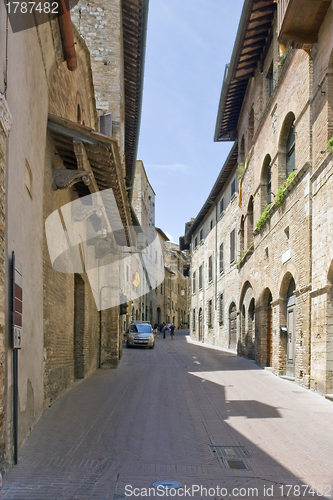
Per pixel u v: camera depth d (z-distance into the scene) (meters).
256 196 19.52
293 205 14.24
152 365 18.67
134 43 21.97
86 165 9.77
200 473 6.00
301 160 13.66
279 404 10.44
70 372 11.87
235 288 25.61
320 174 11.91
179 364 19.11
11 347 5.83
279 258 15.84
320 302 11.70
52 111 9.59
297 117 14.05
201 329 36.91
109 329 17.83
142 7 19.73
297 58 14.16
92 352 15.70
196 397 11.17
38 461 6.03
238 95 23.14
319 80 12.20
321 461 6.58
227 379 14.43
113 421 8.34
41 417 8.20
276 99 16.53
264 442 7.48
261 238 18.62
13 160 6.05
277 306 15.89
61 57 9.45
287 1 11.53
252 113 21.58
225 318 28.44
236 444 7.35
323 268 11.61
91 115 16.62
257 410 9.78
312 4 11.36
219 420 8.88
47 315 8.97
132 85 23.64
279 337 15.45
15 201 6.18
